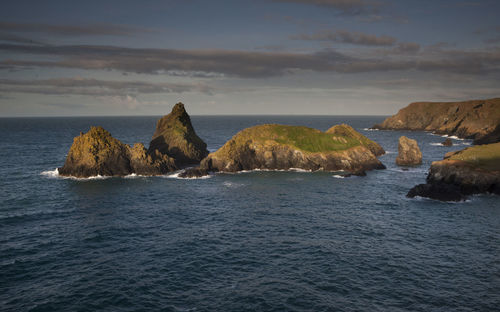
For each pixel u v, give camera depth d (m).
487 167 68.38
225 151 93.81
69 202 58.75
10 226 46.34
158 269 34.25
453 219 49.59
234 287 30.80
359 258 36.66
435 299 28.62
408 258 36.53
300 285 31.08
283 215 52.47
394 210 54.59
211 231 45.28
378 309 27.20
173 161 91.62
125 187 70.88
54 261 35.81
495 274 32.88
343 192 67.44
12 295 29.09
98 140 83.94
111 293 29.64
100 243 40.81
